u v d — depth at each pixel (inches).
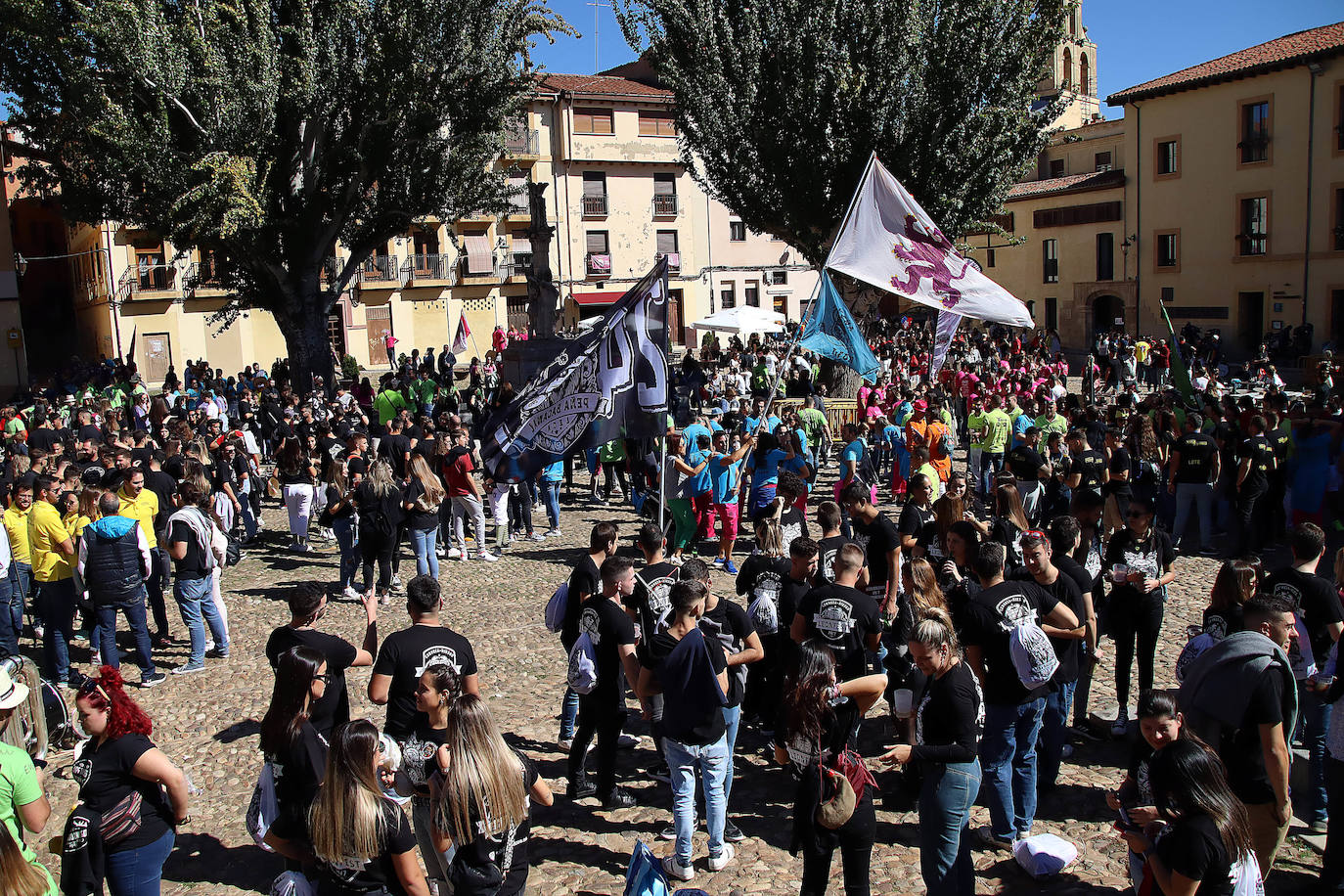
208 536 386.3
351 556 480.7
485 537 608.7
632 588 270.8
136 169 919.7
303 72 953.5
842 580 256.7
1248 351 1611.7
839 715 201.3
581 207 2007.9
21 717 247.3
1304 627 244.4
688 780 232.1
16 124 995.3
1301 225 1512.1
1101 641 386.6
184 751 316.2
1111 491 409.1
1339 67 1443.2
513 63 1112.2
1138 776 177.8
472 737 176.6
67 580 367.9
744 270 2185.0
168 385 1087.6
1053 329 1971.0
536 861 244.7
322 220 1119.6
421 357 1909.4
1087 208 1859.0
